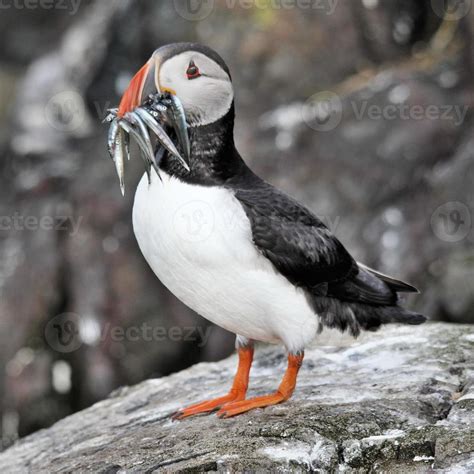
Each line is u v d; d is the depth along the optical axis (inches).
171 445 243.9
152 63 253.4
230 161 259.3
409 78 577.9
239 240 243.1
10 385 579.2
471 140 540.1
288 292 251.0
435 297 493.0
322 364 309.1
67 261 599.5
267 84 619.2
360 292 267.7
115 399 330.3
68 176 637.9
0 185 675.4
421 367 290.8
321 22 622.2
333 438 236.1
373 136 559.2
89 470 241.6
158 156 259.8
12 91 868.0
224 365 339.6
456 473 214.7
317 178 561.9
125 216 601.0
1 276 603.5
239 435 241.4
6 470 280.1
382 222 535.5
